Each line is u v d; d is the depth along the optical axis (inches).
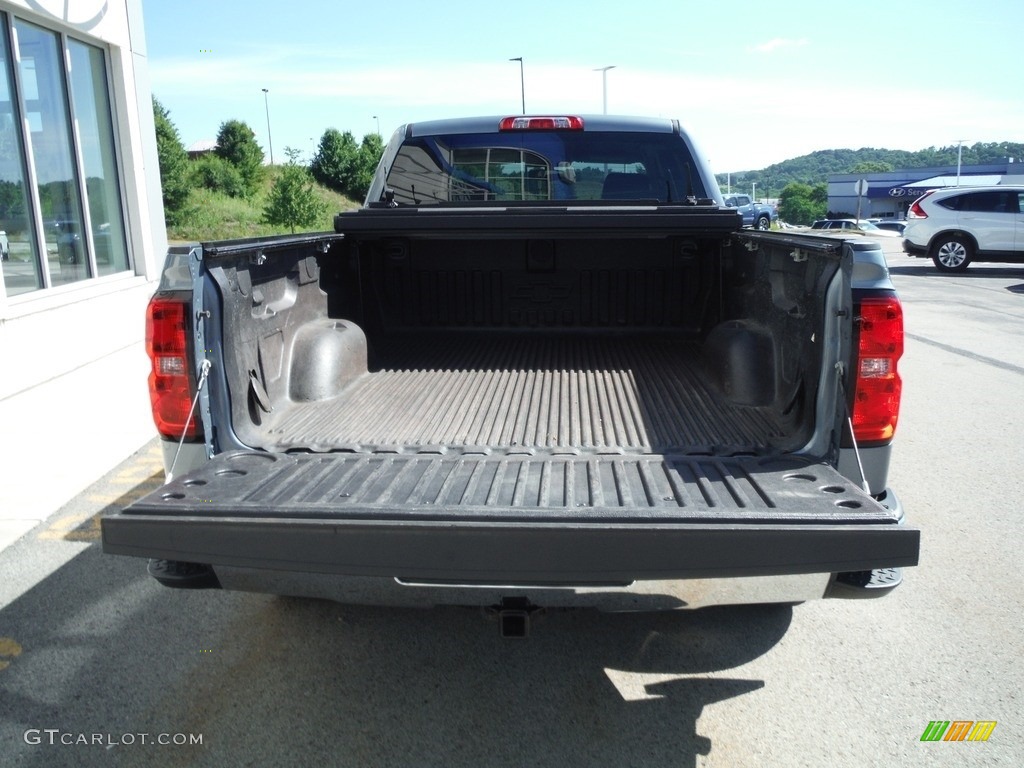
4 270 309.0
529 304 179.6
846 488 96.0
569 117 180.7
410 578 88.4
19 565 160.9
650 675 124.4
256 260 123.8
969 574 154.5
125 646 132.1
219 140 1950.1
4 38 311.7
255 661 128.2
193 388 108.4
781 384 127.8
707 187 180.2
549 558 86.6
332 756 106.6
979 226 691.4
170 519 90.0
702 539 85.5
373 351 170.9
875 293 104.7
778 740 109.4
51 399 283.7
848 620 139.4
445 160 185.0
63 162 355.6
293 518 89.3
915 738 109.5
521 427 125.0
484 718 114.5
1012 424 251.0
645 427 123.9
